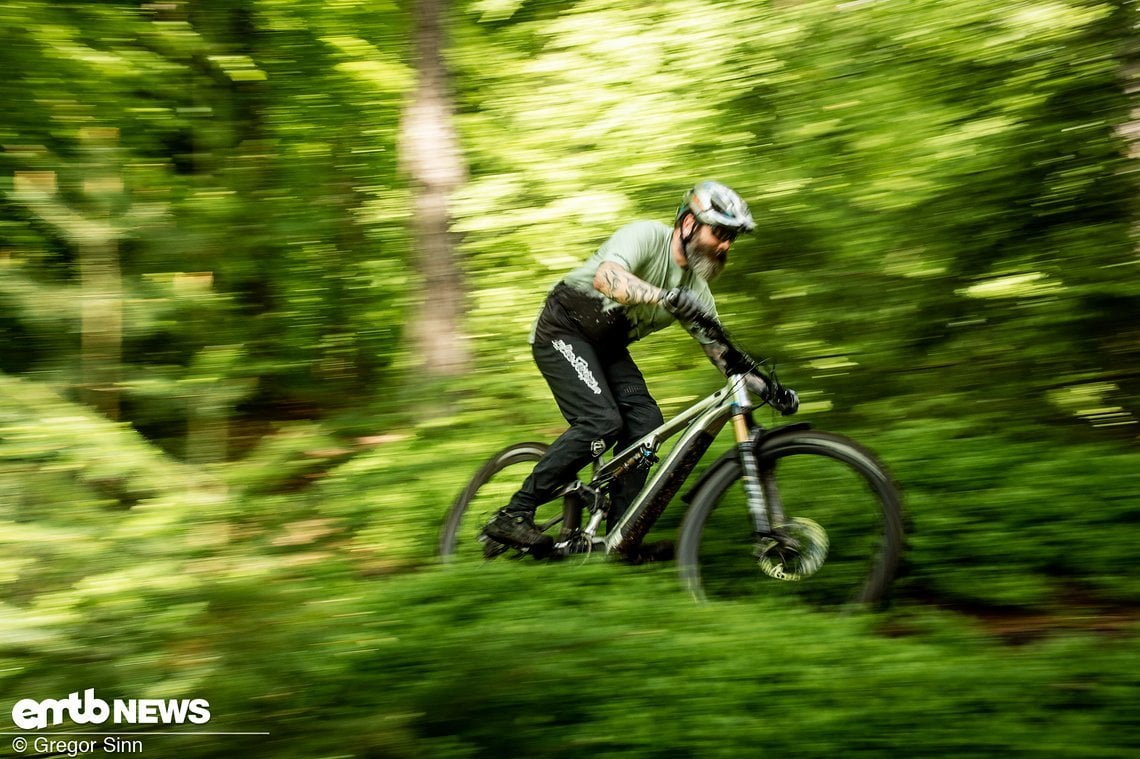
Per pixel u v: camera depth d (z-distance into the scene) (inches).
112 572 120.3
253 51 253.9
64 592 119.5
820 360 192.1
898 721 91.7
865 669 103.2
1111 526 138.3
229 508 132.3
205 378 164.4
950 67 192.5
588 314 140.4
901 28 198.1
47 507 132.9
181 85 235.8
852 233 192.2
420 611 124.0
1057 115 178.4
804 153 201.2
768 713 96.0
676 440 139.3
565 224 225.3
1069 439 171.9
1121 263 174.1
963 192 183.6
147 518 128.8
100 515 131.3
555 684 99.0
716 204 131.2
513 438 201.6
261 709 92.9
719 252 135.0
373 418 188.1
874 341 191.9
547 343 144.1
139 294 179.5
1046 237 181.3
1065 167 177.9
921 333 190.4
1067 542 135.4
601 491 146.3
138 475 139.9
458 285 227.8
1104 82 176.4
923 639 112.7
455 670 99.6
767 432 129.9
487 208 225.6
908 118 190.1
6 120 202.5
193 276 186.4
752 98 217.2
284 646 99.2
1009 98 182.1
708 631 115.4
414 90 226.8
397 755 88.5
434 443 196.7
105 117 217.6
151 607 110.3
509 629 113.7
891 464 162.6
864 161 193.5
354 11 268.1
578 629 112.8
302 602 106.0
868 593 120.3
